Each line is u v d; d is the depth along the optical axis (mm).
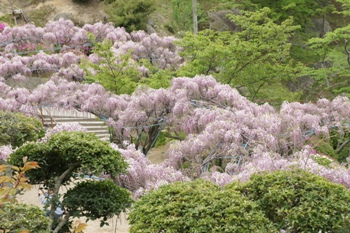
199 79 11453
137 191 7836
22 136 9844
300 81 22422
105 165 6070
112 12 24812
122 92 14445
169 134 12438
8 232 4562
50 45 21797
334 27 28766
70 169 6188
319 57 23172
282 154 9695
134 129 11898
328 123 11188
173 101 11414
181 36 22953
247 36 16328
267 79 16125
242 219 4512
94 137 6332
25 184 4055
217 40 15617
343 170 7051
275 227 4836
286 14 23906
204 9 26891
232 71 15492
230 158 9336
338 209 4824
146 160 8992
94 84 13078
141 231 4621
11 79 17391
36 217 4883
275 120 9961
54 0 26828
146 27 25016
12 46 21109
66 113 14836
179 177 8492
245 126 9688
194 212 4555
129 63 15742
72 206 6020
